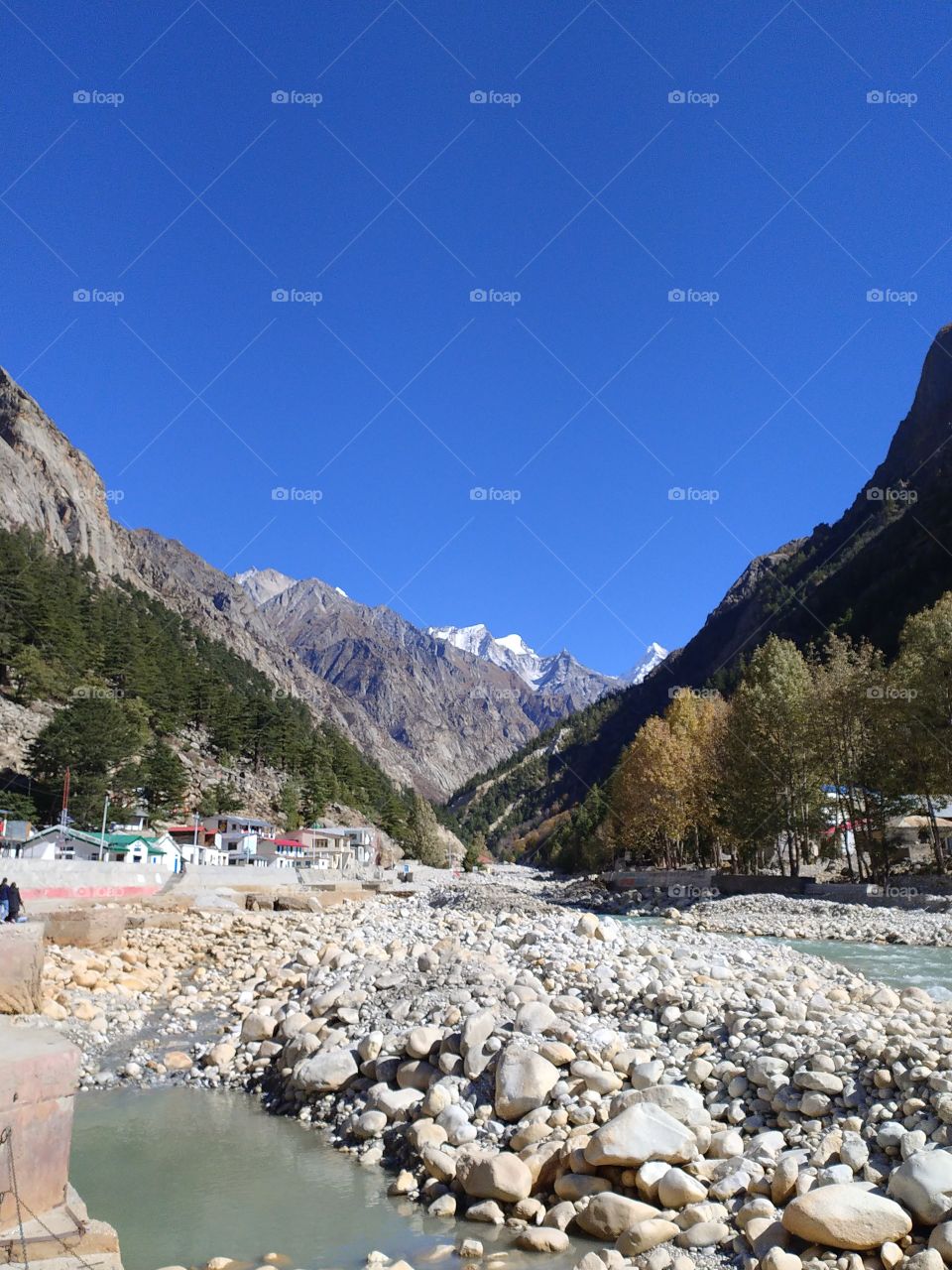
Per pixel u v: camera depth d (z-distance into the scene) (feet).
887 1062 34.17
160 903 127.75
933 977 86.89
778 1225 27.58
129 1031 59.62
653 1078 37.42
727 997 44.75
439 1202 32.60
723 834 230.68
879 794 190.29
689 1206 29.37
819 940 134.51
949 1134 29.45
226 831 333.21
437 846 584.40
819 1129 32.60
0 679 373.20
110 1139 40.37
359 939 72.13
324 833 402.31
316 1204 33.27
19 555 465.47
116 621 478.59
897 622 420.36
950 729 171.12
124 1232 30.76
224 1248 29.58
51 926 83.20
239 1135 40.98
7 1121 21.42
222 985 74.33
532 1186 32.83
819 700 199.00
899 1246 25.88
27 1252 20.98
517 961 56.70
